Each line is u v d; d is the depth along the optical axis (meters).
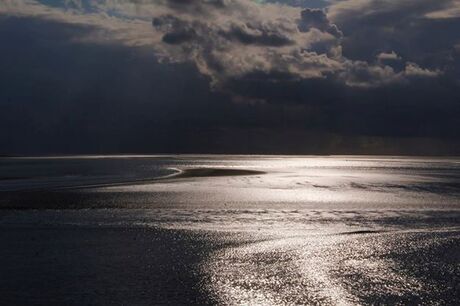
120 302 17.41
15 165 150.62
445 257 23.95
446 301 17.48
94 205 41.84
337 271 21.44
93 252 24.84
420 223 34.88
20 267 21.92
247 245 26.70
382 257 23.94
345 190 60.41
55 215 36.38
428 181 79.50
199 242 27.42
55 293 18.34
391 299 17.70
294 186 66.00
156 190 55.53
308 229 31.92
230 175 90.62
